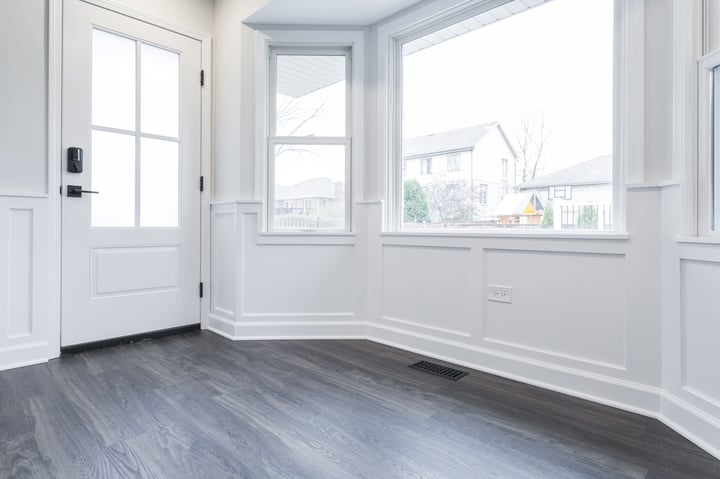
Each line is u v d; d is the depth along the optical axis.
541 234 1.98
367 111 2.77
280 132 2.87
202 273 2.99
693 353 1.50
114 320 2.59
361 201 2.76
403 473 1.26
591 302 1.84
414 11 2.48
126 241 2.63
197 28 2.94
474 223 2.35
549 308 1.97
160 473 1.25
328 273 2.80
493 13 2.26
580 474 1.26
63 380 2.00
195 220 2.96
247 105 2.78
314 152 2.86
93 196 2.49
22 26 2.20
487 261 2.20
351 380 2.04
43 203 2.27
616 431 1.54
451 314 2.35
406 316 2.57
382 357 2.40
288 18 2.67
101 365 2.22
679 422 1.53
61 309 2.37
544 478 1.24
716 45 1.47
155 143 2.77
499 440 1.47
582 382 1.85
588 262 1.85
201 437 1.47
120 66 2.60
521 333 2.07
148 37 2.71
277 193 2.86
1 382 1.96
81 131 2.43
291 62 2.87
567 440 1.47
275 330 2.78
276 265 2.79
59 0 2.33
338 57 2.85
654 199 1.66
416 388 1.94
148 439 1.45
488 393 1.89
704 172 1.49
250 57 2.77
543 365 1.98
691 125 1.51
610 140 1.87
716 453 1.36
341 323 2.79
